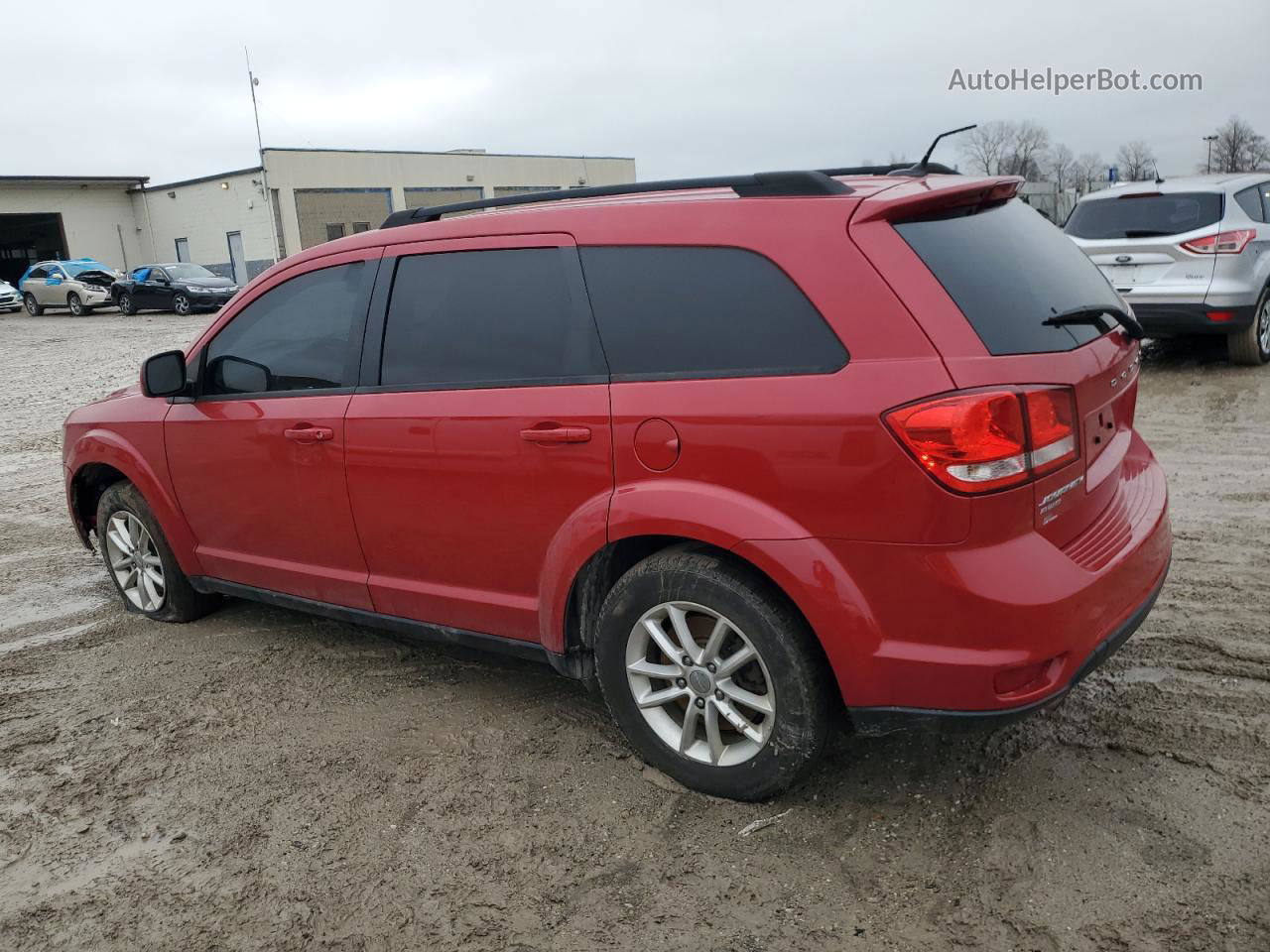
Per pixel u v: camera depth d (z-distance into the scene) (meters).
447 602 3.44
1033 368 2.51
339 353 3.63
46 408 12.23
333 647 4.31
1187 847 2.59
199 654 4.30
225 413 3.96
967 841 2.69
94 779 3.31
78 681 4.10
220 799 3.15
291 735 3.53
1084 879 2.50
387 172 41.62
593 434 2.90
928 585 2.46
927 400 2.41
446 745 3.40
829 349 2.57
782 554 2.59
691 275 2.82
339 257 3.68
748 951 2.36
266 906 2.63
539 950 2.41
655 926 2.46
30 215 40.06
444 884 2.67
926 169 3.29
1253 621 3.87
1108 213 9.18
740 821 2.85
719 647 2.83
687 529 2.72
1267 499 5.36
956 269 2.60
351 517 3.62
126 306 28.50
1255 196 9.03
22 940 2.56
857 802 2.90
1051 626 2.45
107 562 4.87
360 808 3.05
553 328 3.07
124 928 2.58
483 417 3.15
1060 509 2.60
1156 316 8.81
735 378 2.69
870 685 2.57
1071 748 3.09
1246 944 2.25
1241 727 3.12
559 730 3.45
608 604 2.99
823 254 2.62
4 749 3.55
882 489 2.46
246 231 39.47
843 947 2.35
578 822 2.90
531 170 47.31
